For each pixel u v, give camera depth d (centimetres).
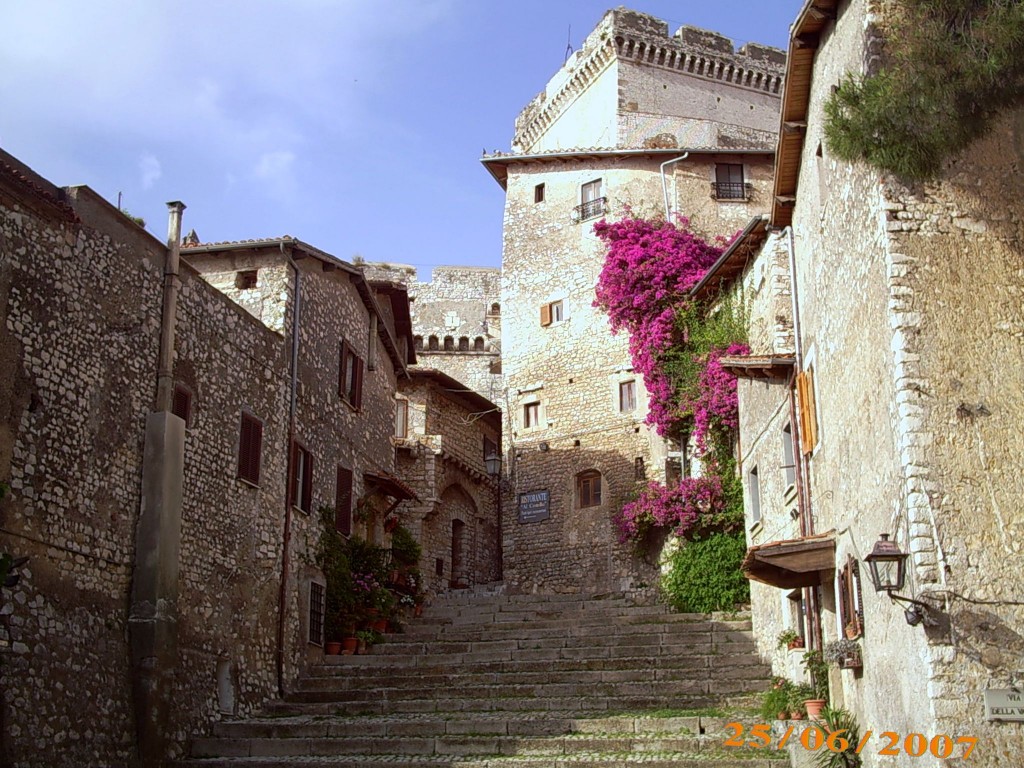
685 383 2967
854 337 1430
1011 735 1145
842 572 1517
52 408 1580
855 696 1484
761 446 2120
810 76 1644
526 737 1700
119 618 1678
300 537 2253
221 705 1884
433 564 3716
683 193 3712
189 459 1869
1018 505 1212
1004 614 1180
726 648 2170
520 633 2375
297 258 2394
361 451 2700
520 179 3981
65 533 1578
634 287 3256
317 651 2242
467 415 4044
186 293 1931
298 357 2327
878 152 1290
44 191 1593
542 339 3791
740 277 2531
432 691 2011
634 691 1944
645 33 4550
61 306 1622
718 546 2648
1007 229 1303
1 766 1388
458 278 5331
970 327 1266
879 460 1328
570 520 3566
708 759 1556
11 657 1438
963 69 1253
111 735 1605
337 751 1736
